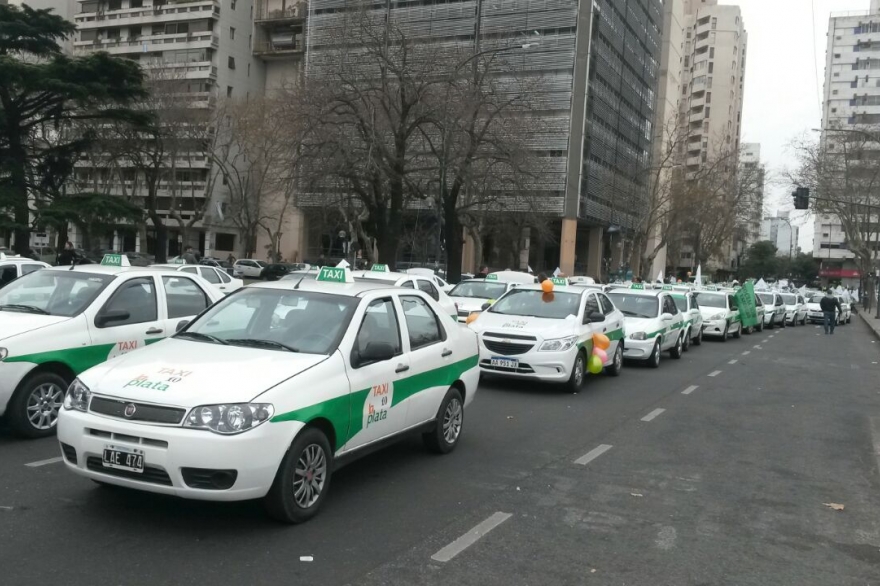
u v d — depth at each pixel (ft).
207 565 14.83
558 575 15.31
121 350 25.85
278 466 16.33
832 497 22.15
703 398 40.29
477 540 17.06
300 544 16.19
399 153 91.86
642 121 217.36
